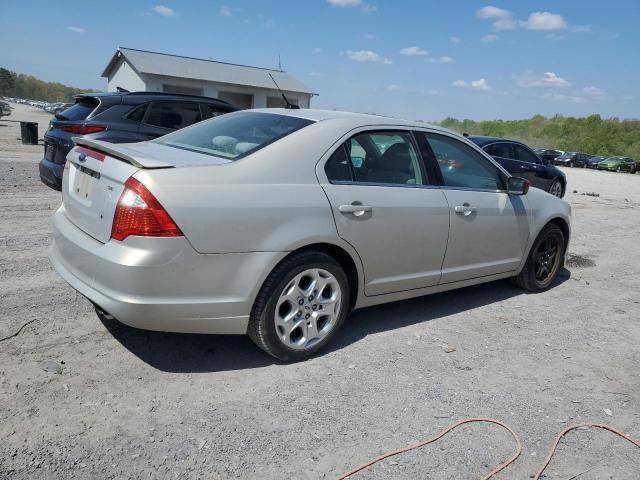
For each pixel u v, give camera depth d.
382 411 3.26
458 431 3.14
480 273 4.99
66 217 3.79
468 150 4.93
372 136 4.15
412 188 4.27
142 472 2.55
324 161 3.76
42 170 8.07
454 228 4.54
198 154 3.65
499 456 2.94
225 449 2.78
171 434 2.85
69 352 3.59
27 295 4.45
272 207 3.40
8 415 2.86
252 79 33.56
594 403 3.61
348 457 2.82
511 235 5.19
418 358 4.00
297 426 3.03
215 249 3.20
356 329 4.43
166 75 30.48
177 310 3.18
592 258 7.84
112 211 3.16
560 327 4.91
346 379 3.60
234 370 3.57
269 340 3.54
